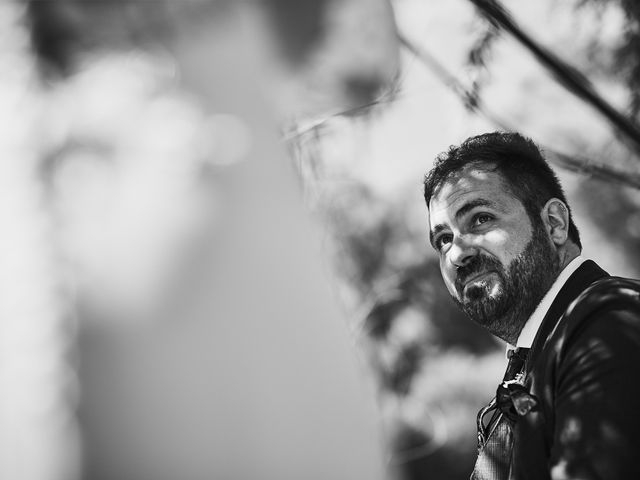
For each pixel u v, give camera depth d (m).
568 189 4.79
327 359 1.03
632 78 3.91
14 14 1.03
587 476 1.96
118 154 1.00
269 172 1.06
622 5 3.88
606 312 2.21
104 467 0.90
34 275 0.92
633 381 2.05
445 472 5.00
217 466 0.94
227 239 1.02
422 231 4.81
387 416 4.83
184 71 1.06
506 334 2.56
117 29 1.04
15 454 0.86
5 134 0.99
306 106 1.15
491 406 2.50
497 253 2.52
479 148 2.62
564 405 2.11
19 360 0.88
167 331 0.96
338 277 4.54
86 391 0.90
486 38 3.72
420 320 4.99
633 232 4.78
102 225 0.97
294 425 0.99
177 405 0.94
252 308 1.00
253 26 1.10
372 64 1.17
